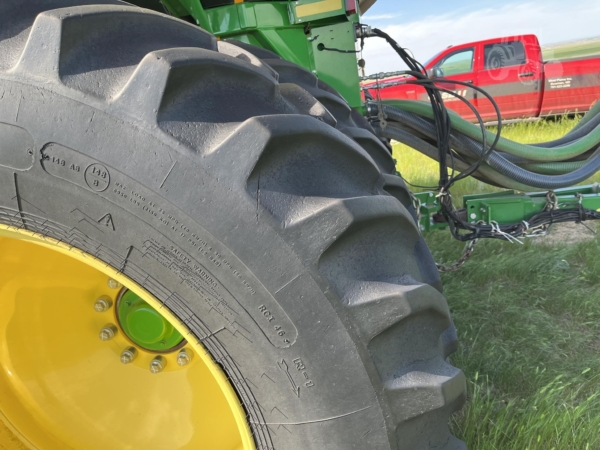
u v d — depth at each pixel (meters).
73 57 0.97
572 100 9.16
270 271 0.97
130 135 0.95
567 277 3.04
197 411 1.34
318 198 1.01
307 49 2.41
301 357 1.00
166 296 1.03
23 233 1.05
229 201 0.95
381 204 1.08
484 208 2.67
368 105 2.72
